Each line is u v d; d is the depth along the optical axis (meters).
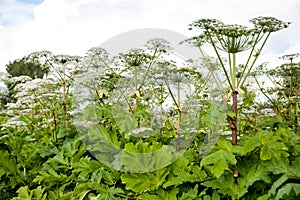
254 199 3.53
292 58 5.48
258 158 3.56
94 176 4.04
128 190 4.07
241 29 3.38
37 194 4.57
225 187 3.55
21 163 5.21
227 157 3.37
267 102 5.77
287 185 3.05
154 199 3.75
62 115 5.54
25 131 5.86
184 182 3.84
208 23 3.40
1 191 5.14
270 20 3.40
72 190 4.59
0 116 6.41
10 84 6.47
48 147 4.93
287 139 3.76
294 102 5.35
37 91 5.69
